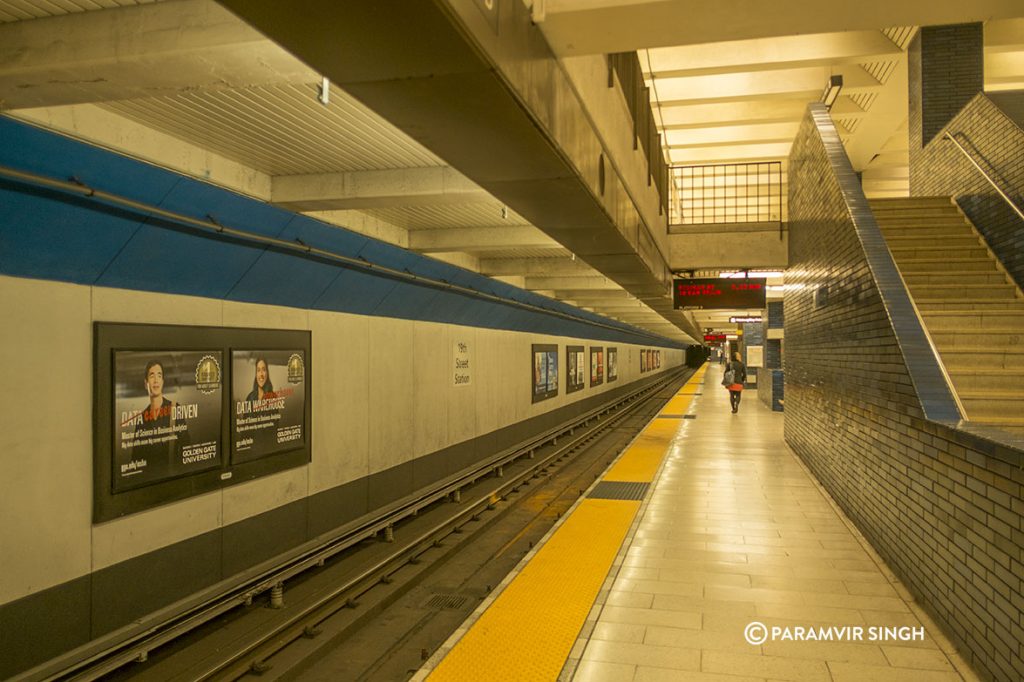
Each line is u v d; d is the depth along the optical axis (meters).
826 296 9.12
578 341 22.14
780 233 13.65
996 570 3.72
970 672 4.05
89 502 5.05
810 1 3.14
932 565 4.84
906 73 14.88
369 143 5.09
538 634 4.71
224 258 5.96
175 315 5.86
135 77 3.23
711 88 16.16
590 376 24.05
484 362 13.42
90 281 5.04
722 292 13.59
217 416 6.28
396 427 9.69
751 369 32.97
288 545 7.30
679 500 8.80
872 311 6.57
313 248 6.77
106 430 5.16
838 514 8.00
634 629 4.77
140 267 5.30
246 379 6.66
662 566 6.15
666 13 3.21
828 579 5.75
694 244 13.95
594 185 5.04
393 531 8.98
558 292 16.00
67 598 4.88
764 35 3.49
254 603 6.30
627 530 7.42
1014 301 7.63
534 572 6.04
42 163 4.09
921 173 12.75
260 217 5.96
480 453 13.14
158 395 5.63
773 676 4.05
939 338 7.08
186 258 5.61
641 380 38.25
